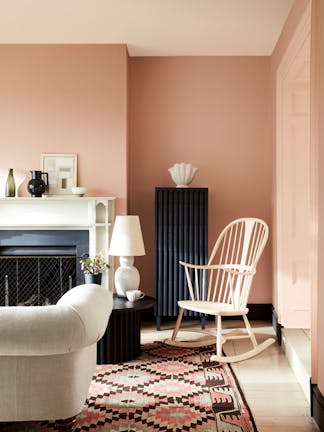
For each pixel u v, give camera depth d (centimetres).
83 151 485
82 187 476
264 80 522
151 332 477
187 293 487
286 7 396
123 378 342
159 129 524
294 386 334
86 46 484
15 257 485
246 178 523
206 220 488
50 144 485
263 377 351
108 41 478
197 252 487
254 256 430
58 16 416
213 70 523
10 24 433
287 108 453
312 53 294
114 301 390
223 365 375
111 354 375
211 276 485
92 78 485
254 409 296
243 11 405
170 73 525
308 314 442
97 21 427
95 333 233
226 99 523
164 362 380
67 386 238
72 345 221
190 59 524
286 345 398
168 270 488
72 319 221
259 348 406
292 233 449
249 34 459
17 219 474
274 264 492
